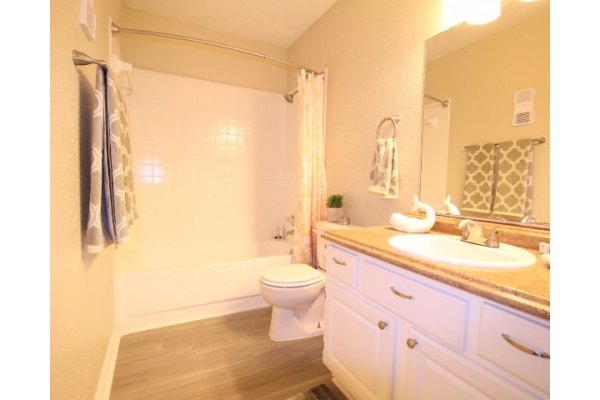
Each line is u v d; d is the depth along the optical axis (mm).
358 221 1998
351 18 2029
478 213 1250
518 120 1108
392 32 1686
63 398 786
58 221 765
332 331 1308
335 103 2217
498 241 1071
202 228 2736
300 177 2246
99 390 1229
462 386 740
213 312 2129
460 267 797
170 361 1575
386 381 993
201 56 2645
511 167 1136
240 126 2863
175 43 2533
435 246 1198
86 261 1055
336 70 2203
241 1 2240
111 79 1074
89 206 1030
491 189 1202
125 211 1161
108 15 1668
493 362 666
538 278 708
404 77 1615
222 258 2754
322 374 1482
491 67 1191
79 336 950
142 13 2396
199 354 1644
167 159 2562
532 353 589
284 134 3080
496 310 660
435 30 1433
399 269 934
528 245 1051
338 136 2188
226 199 2830
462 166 1314
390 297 970
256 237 2988
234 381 1420
